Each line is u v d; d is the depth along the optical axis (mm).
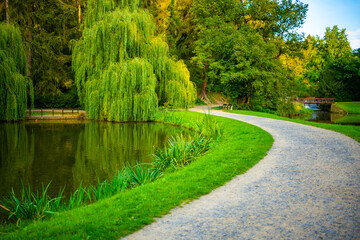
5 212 7551
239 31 35375
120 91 24234
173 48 47875
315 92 66062
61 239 4379
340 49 71000
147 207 5668
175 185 7070
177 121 25797
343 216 5129
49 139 18641
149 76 25266
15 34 25094
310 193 6359
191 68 48812
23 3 33812
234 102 37281
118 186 8273
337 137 13859
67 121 27219
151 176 9117
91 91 25484
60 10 37688
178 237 4449
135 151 15531
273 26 38469
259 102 35906
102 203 6180
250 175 7875
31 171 12016
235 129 17422
